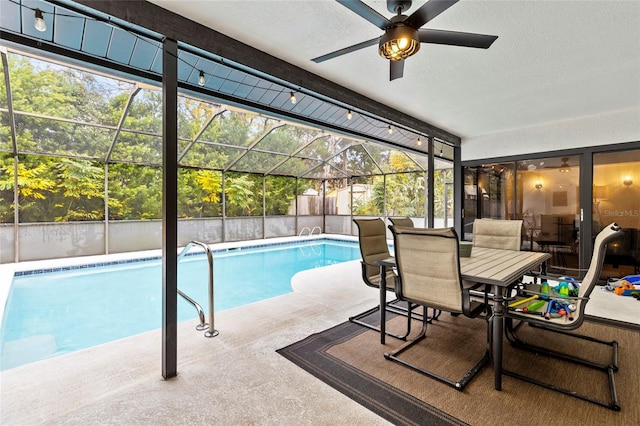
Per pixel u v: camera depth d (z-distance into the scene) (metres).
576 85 3.60
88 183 7.13
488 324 2.38
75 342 3.37
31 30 2.20
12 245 6.25
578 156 5.07
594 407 1.85
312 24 2.41
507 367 2.33
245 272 6.87
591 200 4.92
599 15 2.25
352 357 2.46
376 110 4.10
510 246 3.69
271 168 9.76
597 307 3.65
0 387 2.03
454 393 2.00
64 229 6.82
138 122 5.43
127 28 2.18
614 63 3.04
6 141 5.72
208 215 9.11
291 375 2.20
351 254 9.19
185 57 2.66
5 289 4.35
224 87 3.28
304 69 3.18
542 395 1.98
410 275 2.41
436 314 3.35
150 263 7.04
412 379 2.16
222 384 2.08
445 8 1.77
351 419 1.75
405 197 10.38
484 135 6.02
